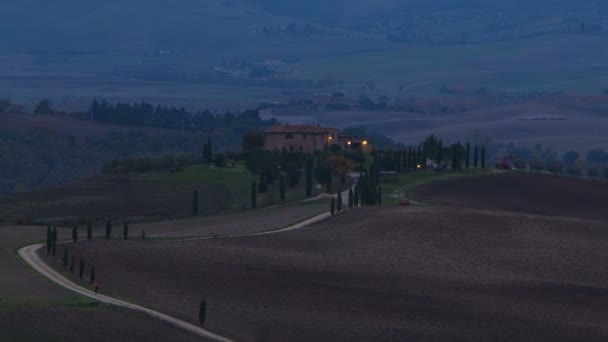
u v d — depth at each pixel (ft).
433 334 611.88
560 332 622.95
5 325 527.81
